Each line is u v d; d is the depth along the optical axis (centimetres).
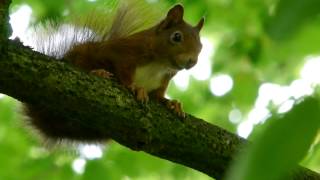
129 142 661
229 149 700
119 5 900
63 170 1296
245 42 1548
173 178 1434
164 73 852
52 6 1488
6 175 1300
